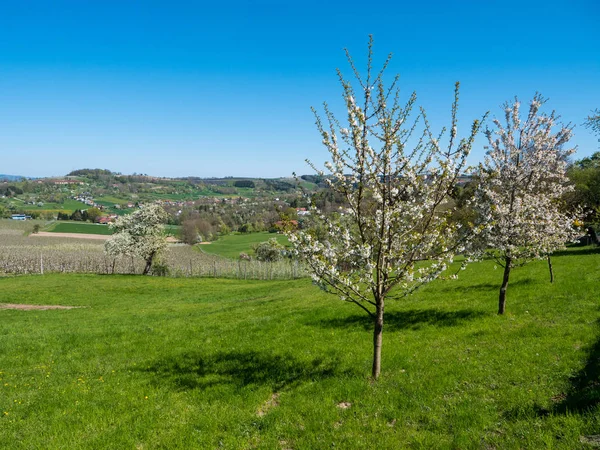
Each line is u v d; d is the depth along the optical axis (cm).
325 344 1471
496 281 2420
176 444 859
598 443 670
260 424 922
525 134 1666
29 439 908
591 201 3559
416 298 2184
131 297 3731
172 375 1279
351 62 922
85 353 1616
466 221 1141
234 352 1473
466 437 771
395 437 811
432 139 982
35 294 3744
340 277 1016
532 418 798
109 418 995
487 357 1168
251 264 6116
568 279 2128
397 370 1166
